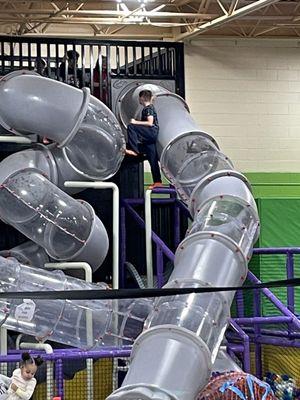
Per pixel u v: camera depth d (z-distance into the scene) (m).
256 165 17.25
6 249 11.21
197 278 7.56
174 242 11.78
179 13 16.44
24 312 8.53
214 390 7.05
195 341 6.20
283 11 17.17
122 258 11.44
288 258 10.41
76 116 9.77
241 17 16.00
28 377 7.16
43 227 9.70
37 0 15.44
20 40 11.38
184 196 10.33
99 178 10.34
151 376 5.81
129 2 16.72
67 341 8.74
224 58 17.22
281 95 17.39
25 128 9.93
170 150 10.38
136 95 11.58
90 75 11.56
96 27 17.78
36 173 9.78
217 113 17.17
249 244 8.72
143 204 11.59
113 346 8.73
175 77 12.02
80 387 8.78
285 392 8.74
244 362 8.86
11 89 9.77
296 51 17.50
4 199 9.66
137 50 16.91
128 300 8.84
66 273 10.41
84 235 9.78
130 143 10.92
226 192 9.28
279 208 12.42
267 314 11.38
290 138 17.39
